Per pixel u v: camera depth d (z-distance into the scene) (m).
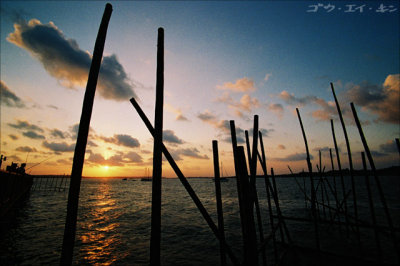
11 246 10.69
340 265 6.54
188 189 3.58
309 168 7.73
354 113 6.28
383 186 54.28
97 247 10.72
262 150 7.04
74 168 2.42
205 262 8.65
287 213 19.38
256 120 4.14
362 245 9.66
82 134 2.50
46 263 8.55
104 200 35.41
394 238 5.32
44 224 16.14
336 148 11.04
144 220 17.88
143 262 8.77
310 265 6.72
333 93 8.42
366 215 16.92
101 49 2.83
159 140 3.31
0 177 15.52
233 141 4.05
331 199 29.98
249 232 3.33
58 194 46.19
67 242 2.23
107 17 3.00
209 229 14.32
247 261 3.28
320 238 10.88
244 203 3.48
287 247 7.26
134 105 3.58
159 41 3.72
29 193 46.38
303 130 8.60
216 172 4.09
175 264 8.48
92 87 2.66
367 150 5.96
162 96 3.49
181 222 16.72
